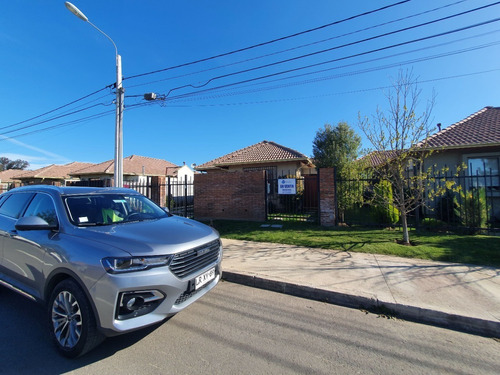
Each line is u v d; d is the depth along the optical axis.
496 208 10.31
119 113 11.21
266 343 2.94
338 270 4.97
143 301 2.55
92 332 2.54
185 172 30.94
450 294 3.91
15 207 3.95
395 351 2.83
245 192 10.84
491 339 3.10
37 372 2.45
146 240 2.82
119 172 11.09
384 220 8.85
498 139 9.90
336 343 2.96
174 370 2.47
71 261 2.67
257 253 6.23
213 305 3.91
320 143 18.47
